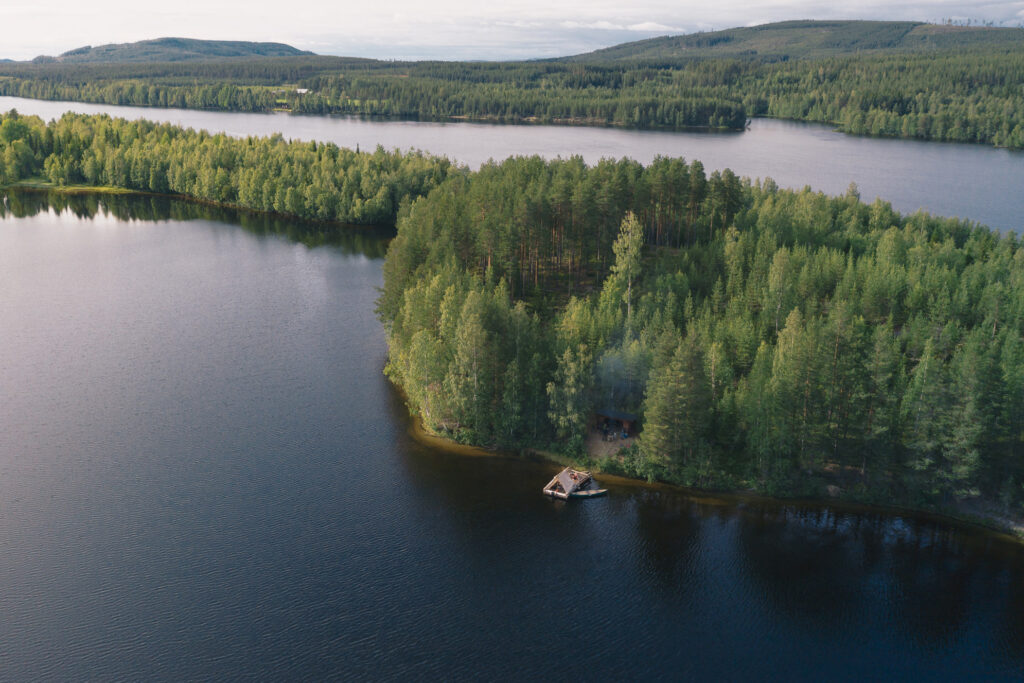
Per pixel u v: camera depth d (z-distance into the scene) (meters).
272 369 133.00
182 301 170.00
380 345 144.25
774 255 137.62
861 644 72.69
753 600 78.19
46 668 69.75
